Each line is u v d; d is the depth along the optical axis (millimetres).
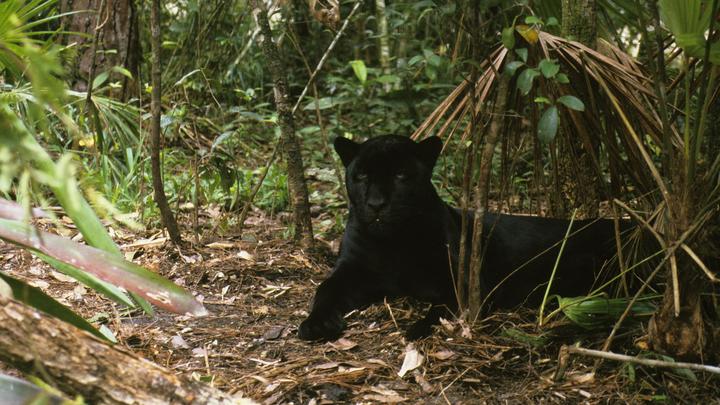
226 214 5035
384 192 3545
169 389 1608
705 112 2592
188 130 6496
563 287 3951
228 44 7867
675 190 2713
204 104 7453
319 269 4312
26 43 1215
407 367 2975
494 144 3094
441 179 5859
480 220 3201
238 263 4211
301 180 4500
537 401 2762
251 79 8328
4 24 1833
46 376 1419
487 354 3078
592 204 4191
